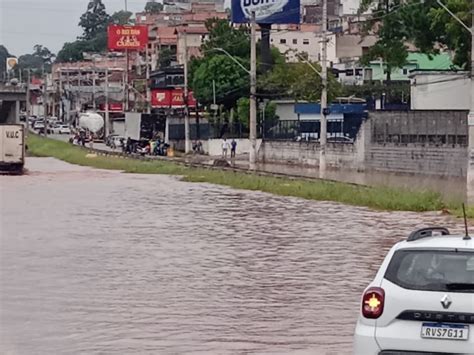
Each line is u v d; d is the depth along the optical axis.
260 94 75.19
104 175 62.19
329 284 18.08
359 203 38.25
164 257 22.14
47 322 14.27
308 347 12.50
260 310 15.33
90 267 20.36
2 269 19.98
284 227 29.45
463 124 52.16
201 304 15.83
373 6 73.19
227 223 30.78
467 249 8.82
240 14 80.00
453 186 46.56
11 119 130.38
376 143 60.38
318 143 68.12
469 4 53.53
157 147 89.94
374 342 8.65
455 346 8.39
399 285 8.71
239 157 84.31
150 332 13.54
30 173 64.75
